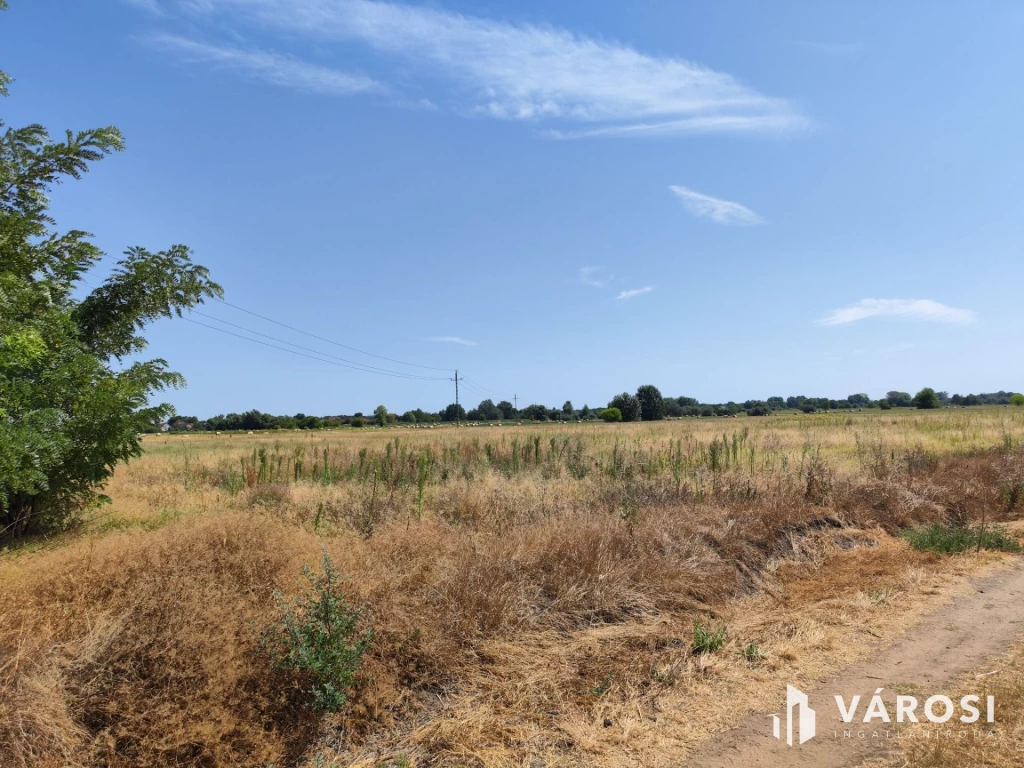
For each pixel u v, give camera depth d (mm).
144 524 8141
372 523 9008
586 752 4102
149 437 53000
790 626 6297
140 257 9914
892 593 7367
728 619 6656
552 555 7109
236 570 5461
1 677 3873
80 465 7938
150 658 4285
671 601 6793
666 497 11438
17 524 7820
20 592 4797
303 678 4445
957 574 8258
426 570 6582
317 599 5227
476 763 4000
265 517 6973
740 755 4031
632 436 30766
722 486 12414
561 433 35625
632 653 5605
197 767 3855
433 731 4348
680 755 4047
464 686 4918
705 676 5188
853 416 62562
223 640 4434
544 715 4559
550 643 5699
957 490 13148
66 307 9078
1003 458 16812
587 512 9547
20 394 7156
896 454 18797
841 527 10375
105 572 5090
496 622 5781
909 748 4012
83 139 8852
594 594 6535
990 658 5453
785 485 12422
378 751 4160
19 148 8641
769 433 33188
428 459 16766
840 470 15461
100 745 3828
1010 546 9531
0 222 8109
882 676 5164
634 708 4648
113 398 7984
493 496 10680
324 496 10938
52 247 8914
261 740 4027
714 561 7883
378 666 4750
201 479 15023
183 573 5113
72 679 4121
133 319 10094
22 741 3643
